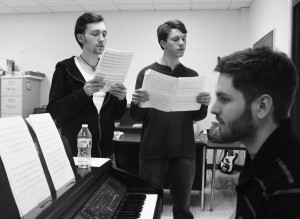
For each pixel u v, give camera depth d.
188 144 1.91
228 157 4.34
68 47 5.02
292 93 0.69
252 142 0.73
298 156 0.62
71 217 0.92
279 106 0.68
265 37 3.50
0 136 0.76
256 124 0.70
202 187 2.99
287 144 0.66
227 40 4.78
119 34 4.93
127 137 3.58
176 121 1.89
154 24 4.86
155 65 1.97
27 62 5.08
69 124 1.68
